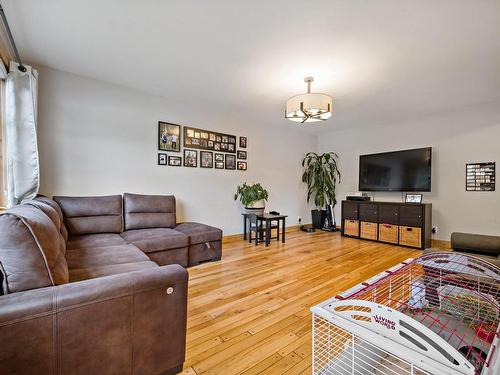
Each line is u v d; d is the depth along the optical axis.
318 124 5.05
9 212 1.08
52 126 2.79
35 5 1.77
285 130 5.39
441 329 0.96
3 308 0.87
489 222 3.68
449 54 2.33
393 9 1.75
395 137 4.72
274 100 3.67
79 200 2.68
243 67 2.67
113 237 2.55
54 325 0.94
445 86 3.08
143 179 3.44
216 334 1.61
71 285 1.02
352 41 2.15
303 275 2.68
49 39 2.21
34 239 1.03
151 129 3.50
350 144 5.44
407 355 0.68
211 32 2.07
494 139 3.64
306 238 4.68
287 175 5.45
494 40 2.10
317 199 5.60
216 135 4.21
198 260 3.01
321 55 2.39
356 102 3.67
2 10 1.69
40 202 1.89
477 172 3.79
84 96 2.98
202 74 2.86
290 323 1.75
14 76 2.22
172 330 1.23
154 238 2.61
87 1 1.73
